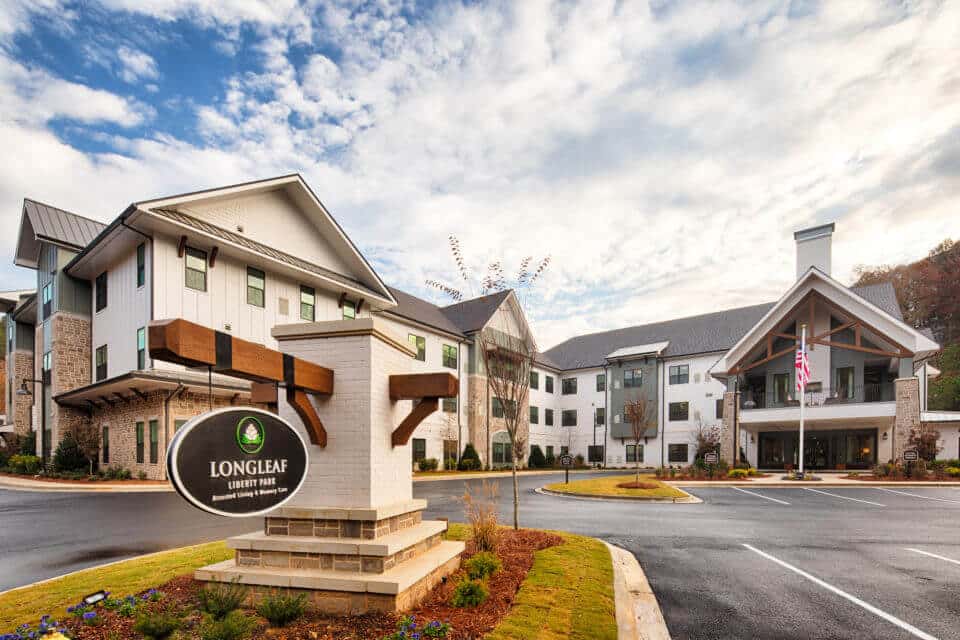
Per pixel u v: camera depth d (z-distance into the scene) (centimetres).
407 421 579
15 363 3112
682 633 512
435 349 3191
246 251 2011
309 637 427
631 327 4584
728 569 758
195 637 423
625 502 1598
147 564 689
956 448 2600
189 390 1877
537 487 2108
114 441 2111
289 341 574
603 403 4112
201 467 386
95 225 2531
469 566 613
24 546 884
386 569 502
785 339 3030
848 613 574
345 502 531
